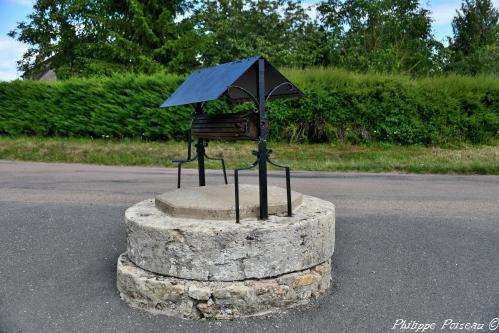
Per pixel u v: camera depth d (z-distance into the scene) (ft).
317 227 11.82
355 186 25.80
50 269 14.44
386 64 67.41
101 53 69.87
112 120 41.73
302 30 83.61
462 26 144.87
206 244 10.91
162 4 70.44
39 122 43.27
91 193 23.48
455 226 18.02
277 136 41.27
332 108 41.01
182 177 28.22
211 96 10.61
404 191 24.49
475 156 36.01
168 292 11.15
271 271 11.16
